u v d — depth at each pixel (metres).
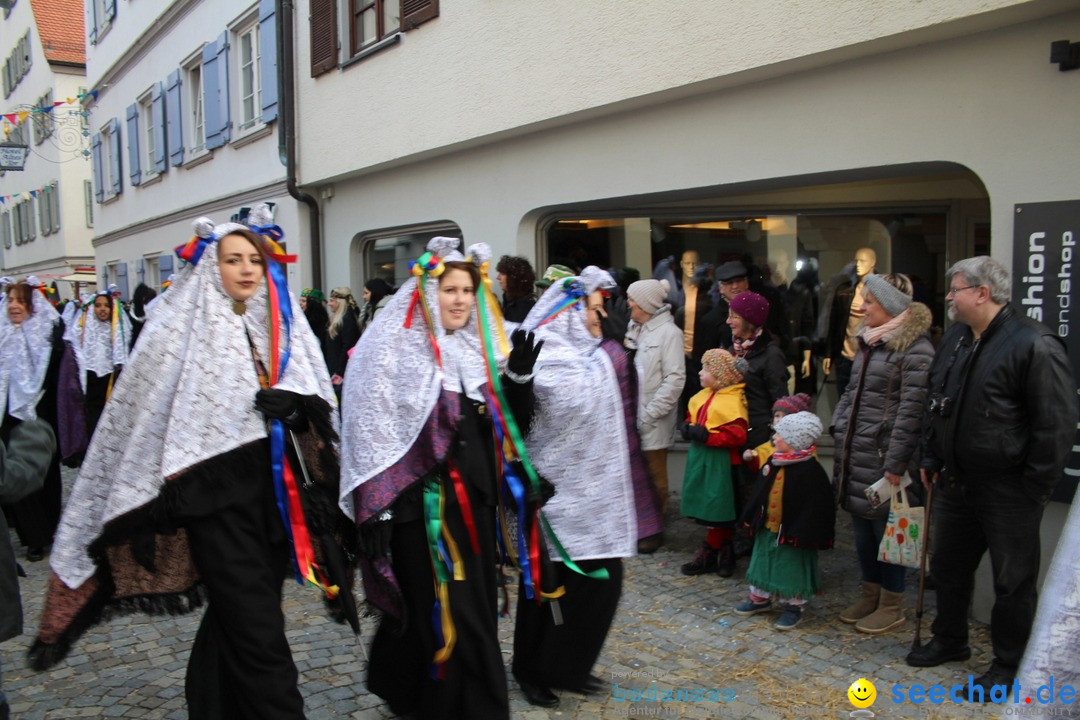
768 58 4.63
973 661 3.69
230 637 2.65
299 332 2.95
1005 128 3.91
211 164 11.84
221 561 2.62
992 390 3.24
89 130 18.56
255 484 2.70
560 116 6.03
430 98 7.34
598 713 3.29
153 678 3.66
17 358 5.55
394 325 2.99
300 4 9.17
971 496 3.38
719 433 4.57
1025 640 3.32
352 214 9.19
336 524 3.01
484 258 3.18
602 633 3.30
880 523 3.99
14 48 27.20
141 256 15.48
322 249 9.80
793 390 6.46
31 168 27.59
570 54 5.89
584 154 6.21
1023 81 3.83
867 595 4.14
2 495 2.64
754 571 4.12
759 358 4.73
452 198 7.62
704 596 4.55
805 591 4.02
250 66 10.80
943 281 6.05
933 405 3.50
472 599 2.90
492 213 7.15
